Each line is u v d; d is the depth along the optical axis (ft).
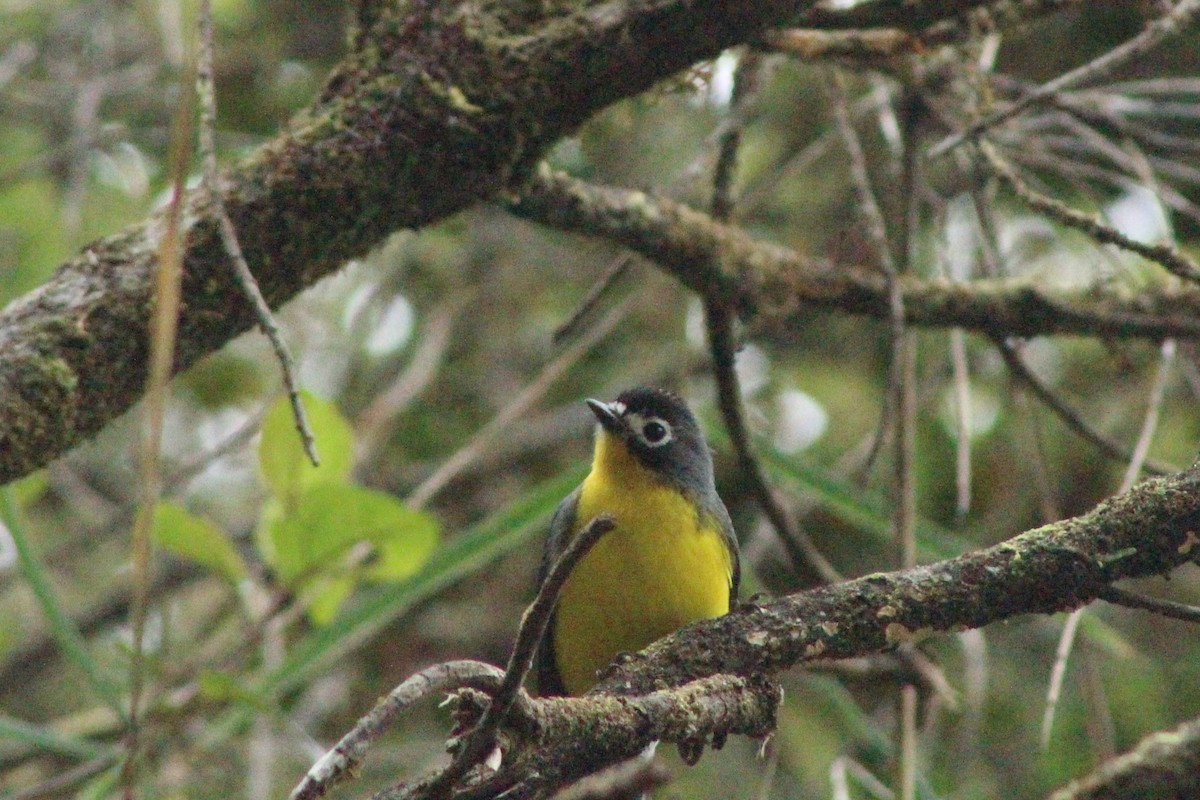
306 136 21.99
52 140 47.37
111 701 30.45
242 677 36.29
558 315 50.08
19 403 19.86
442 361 50.47
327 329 48.62
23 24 49.96
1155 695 43.27
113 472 50.62
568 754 17.28
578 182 29.84
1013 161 38.06
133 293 20.81
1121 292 34.32
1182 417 45.70
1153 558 18.97
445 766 16.38
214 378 50.80
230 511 50.42
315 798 14.64
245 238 21.53
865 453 45.06
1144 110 36.40
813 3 22.36
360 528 30.04
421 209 22.67
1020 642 44.57
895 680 31.89
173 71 47.37
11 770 41.45
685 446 33.40
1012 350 34.27
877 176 46.01
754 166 47.32
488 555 32.55
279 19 49.67
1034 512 45.96
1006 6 29.07
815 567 33.88
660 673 19.21
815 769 40.98
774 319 32.45
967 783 38.96
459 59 22.17
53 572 46.62
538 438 49.49
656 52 22.34
